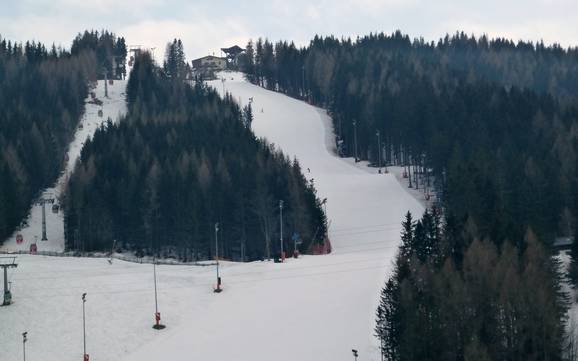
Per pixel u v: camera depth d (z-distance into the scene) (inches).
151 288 3555.6
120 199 4950.8
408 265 2765.7
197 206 4744.1
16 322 3129.9
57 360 2824.8
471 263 2696.9
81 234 4832.7
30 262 4018.2
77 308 3287.4
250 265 3969.0
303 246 4581.7
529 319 2385.6
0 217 4731.8
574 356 2436.0
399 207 5177.2
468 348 2194.9
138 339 3014.3
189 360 2783.0
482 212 3516.2
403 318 2434.8
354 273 3693.4
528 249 2815.0
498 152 5009.8
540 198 4131.4
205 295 3476.9
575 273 3093.0
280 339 2908.5
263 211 4665.4
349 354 2694.4
